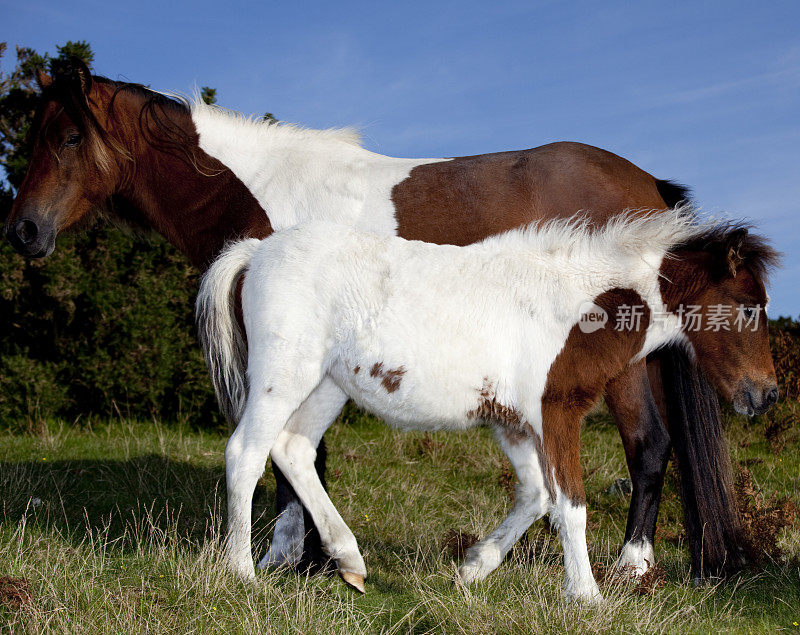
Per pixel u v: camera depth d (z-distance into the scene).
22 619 3.16
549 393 3.78
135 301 8.10
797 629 3.63
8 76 9.16
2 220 8.85
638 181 4.59
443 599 3.59
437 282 3.86
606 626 3.29
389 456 7.35
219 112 4.97
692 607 3.65
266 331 3.90
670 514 5.94
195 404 8.23
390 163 4.67
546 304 3.83
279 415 3.88
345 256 3.93
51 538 4.25
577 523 3.65
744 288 4.12
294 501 4.30
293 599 3.58
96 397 8.31
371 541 5.04
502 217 4.45
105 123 4.85
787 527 5.09
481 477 6.86
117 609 3.32
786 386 8.27
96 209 5.08
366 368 3.85
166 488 5.91
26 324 8.36
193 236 4.99
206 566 3.71
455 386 3.81
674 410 4.46
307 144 4.85
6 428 7.94
